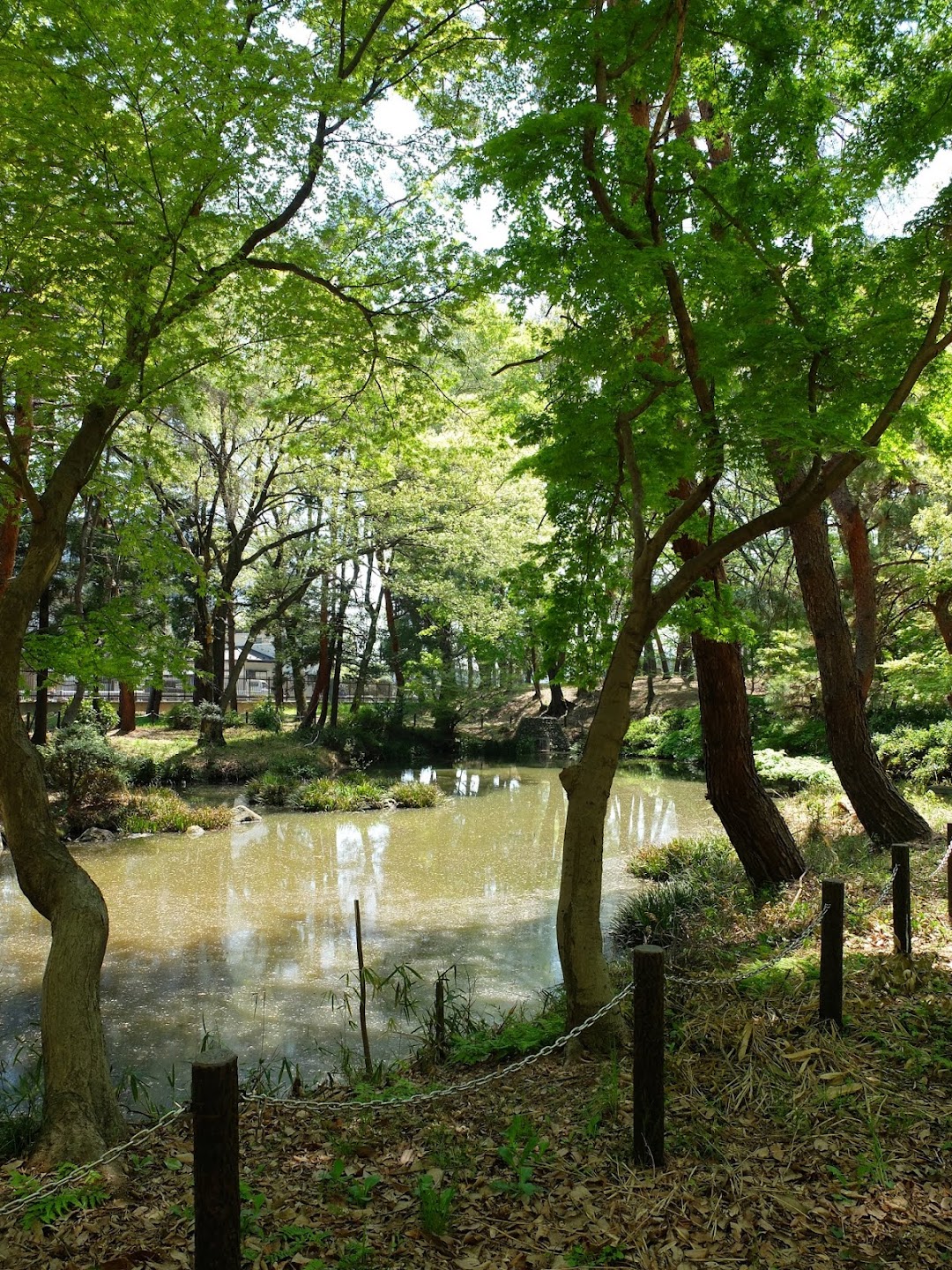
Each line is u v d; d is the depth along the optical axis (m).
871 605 12.41
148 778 22.36
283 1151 4.46
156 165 6.52
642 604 5.94
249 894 12.73
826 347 5.87
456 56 9.43
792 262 6.15
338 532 25.53
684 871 11.90
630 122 6.04
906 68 6.10
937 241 5.91
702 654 9.84
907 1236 3.32
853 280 6.08
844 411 5.75
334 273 8.80
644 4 5.67
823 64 6.59
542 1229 3.48
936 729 15.30
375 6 8.52
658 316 6.32
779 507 5.93
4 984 9.09
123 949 10.16
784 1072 4.69
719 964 7.08
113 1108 4.94
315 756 25.81
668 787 24.08
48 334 6.54
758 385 5.87
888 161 6.17
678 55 5.32
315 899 12.47
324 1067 6.84
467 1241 3.44
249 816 18.92
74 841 16.52
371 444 10.40
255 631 27.62
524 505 22.59
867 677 12.28
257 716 32.62
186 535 24.75
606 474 6.89
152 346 7.90
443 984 7.79
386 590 33.34
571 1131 4.34
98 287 7.11
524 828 18.27
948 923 7.30
